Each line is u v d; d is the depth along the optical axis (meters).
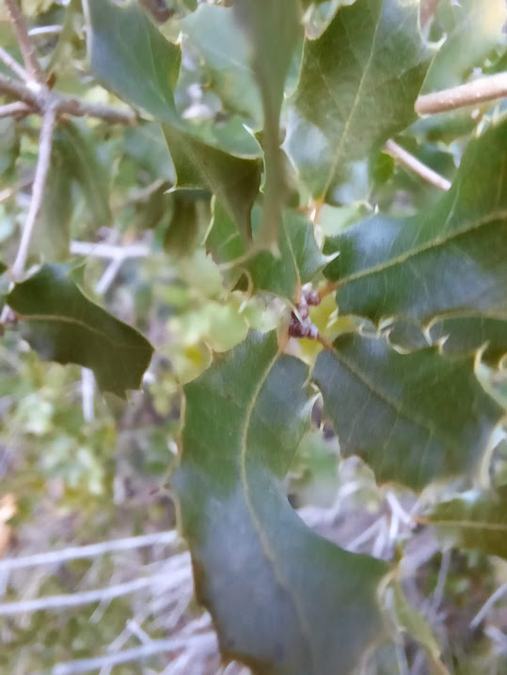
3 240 0.22
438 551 0.25
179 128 0.07
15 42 0.15
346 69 0.08
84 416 0.27
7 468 0.31
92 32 0.06
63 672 0.28
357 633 0.07
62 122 0.14
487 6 0.11
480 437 0.08
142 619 0.30
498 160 0.07
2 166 0.16
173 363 0.26
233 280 0.09
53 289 0.11
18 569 0.31
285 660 0.07
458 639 0.26
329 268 0.08
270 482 0.08
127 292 0.30
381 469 0.08
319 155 0.09
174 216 0.16
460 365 0.08
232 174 0.07
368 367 0.08
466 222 0.08
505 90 0.09
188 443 0.08
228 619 0.07
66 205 0.14
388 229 0.08
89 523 0.32
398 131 0.09
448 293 0.08
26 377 0.28
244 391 0.08
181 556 0.29
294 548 0.08
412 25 0.08
